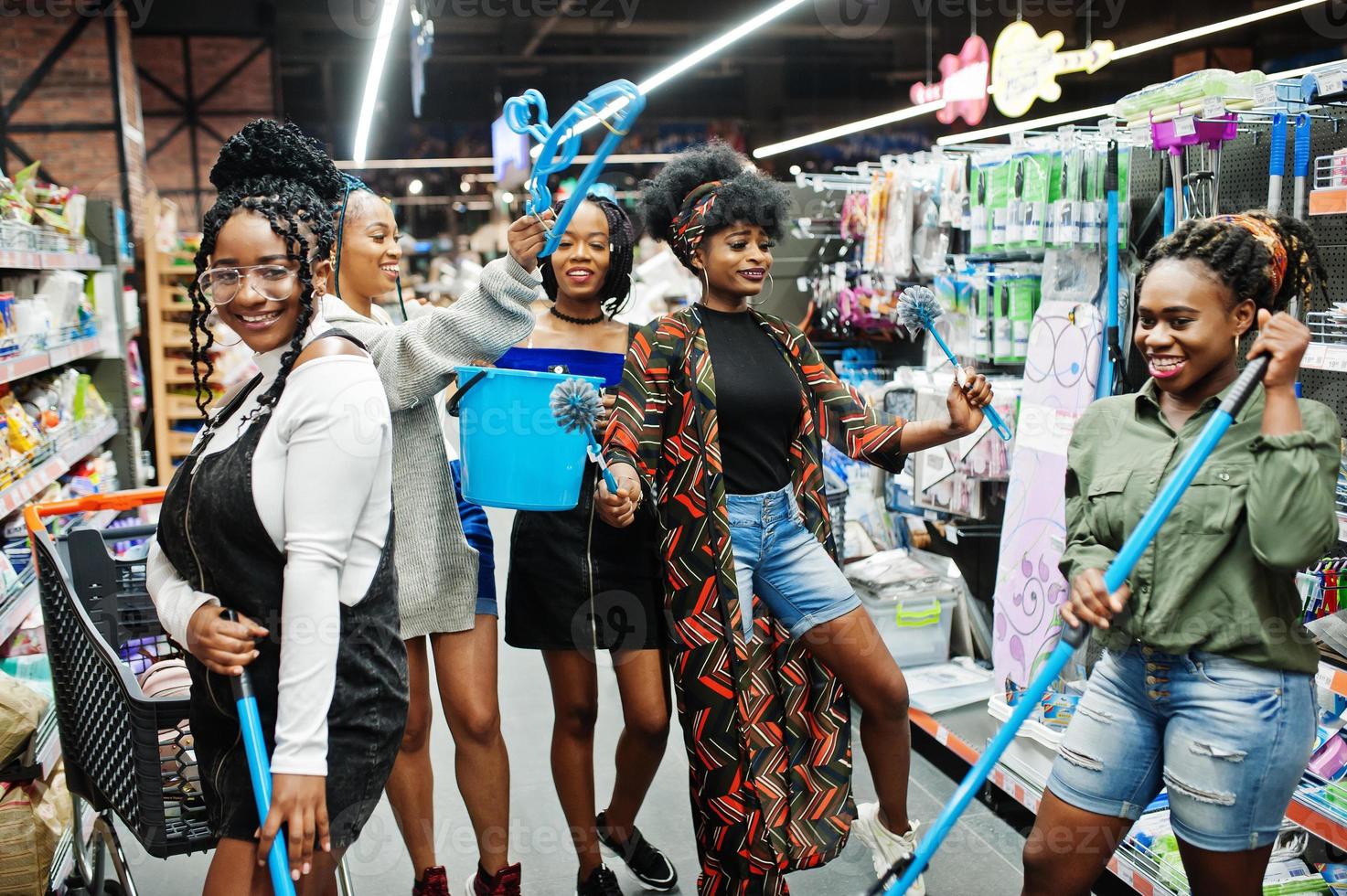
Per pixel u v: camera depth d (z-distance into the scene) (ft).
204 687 5.12
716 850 7.06
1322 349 7.18
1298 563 5.10
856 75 61.21
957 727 10.15
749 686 7.20
